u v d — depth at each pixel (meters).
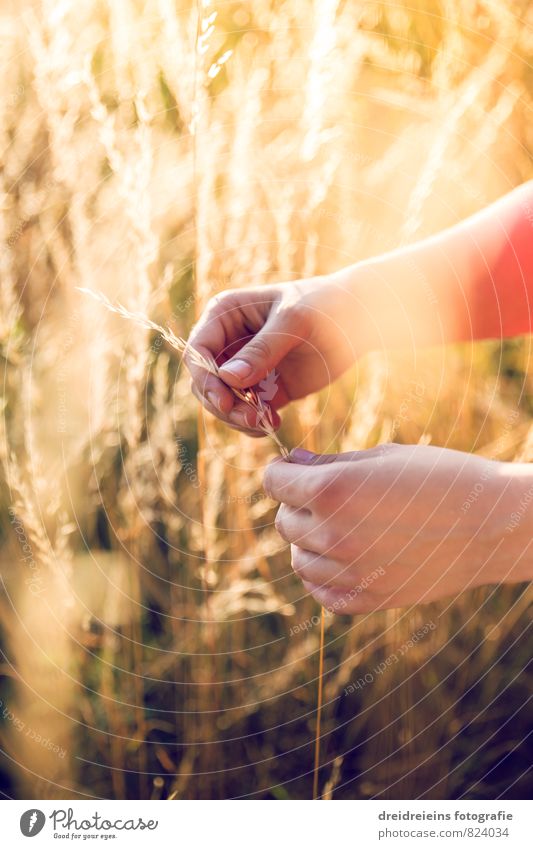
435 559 0.51
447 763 0.67
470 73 0.74
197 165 0.67
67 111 0.69
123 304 0.69
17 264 0.71
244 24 0.77
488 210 0.62
